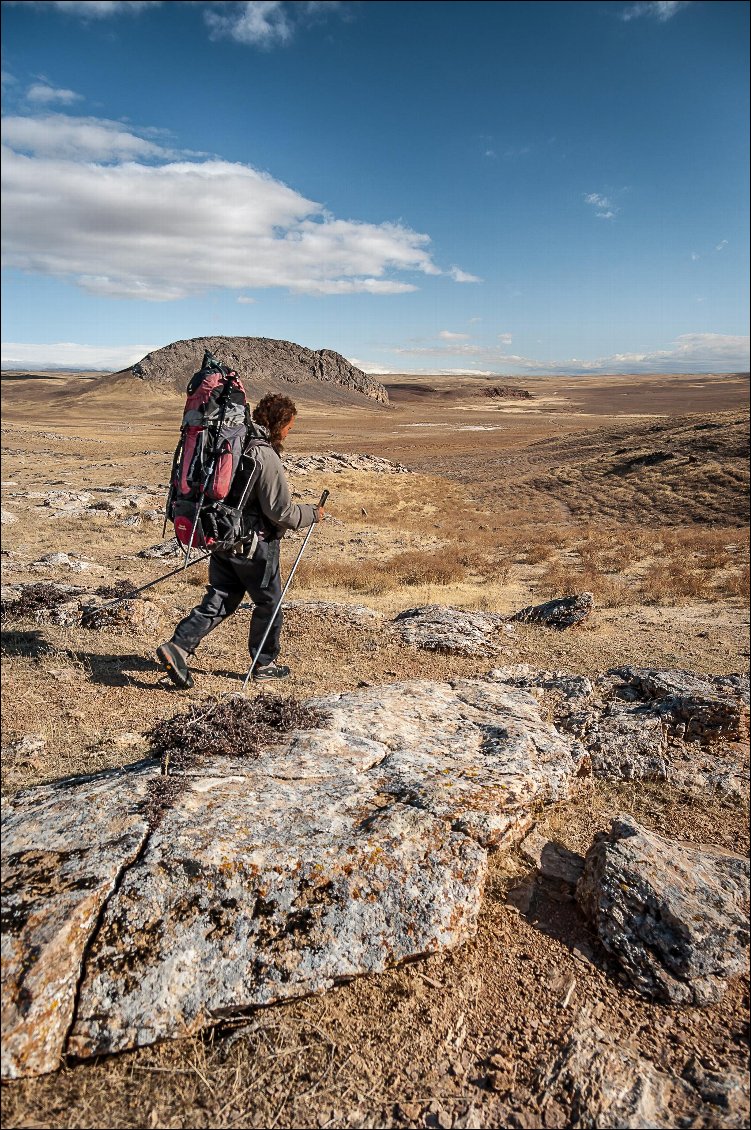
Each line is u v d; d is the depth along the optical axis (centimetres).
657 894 326
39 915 251
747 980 308
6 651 785
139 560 1958
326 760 387
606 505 4147
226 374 498
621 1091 237
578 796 482
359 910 282
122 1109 218
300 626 1009
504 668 822
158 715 571
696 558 2461
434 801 345
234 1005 248
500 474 6062
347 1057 242
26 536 2450
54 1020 230
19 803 352
